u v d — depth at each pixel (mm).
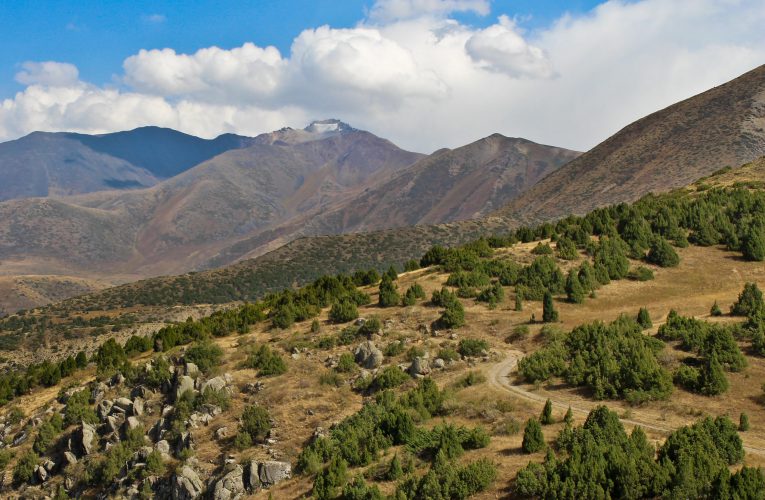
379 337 55969
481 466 30281
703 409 35812
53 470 49281
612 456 28000
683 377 38844
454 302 58969
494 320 57094
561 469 28047
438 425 37531
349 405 45344
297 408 45781
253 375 52531
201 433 45219
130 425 49219
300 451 40312
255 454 40875
